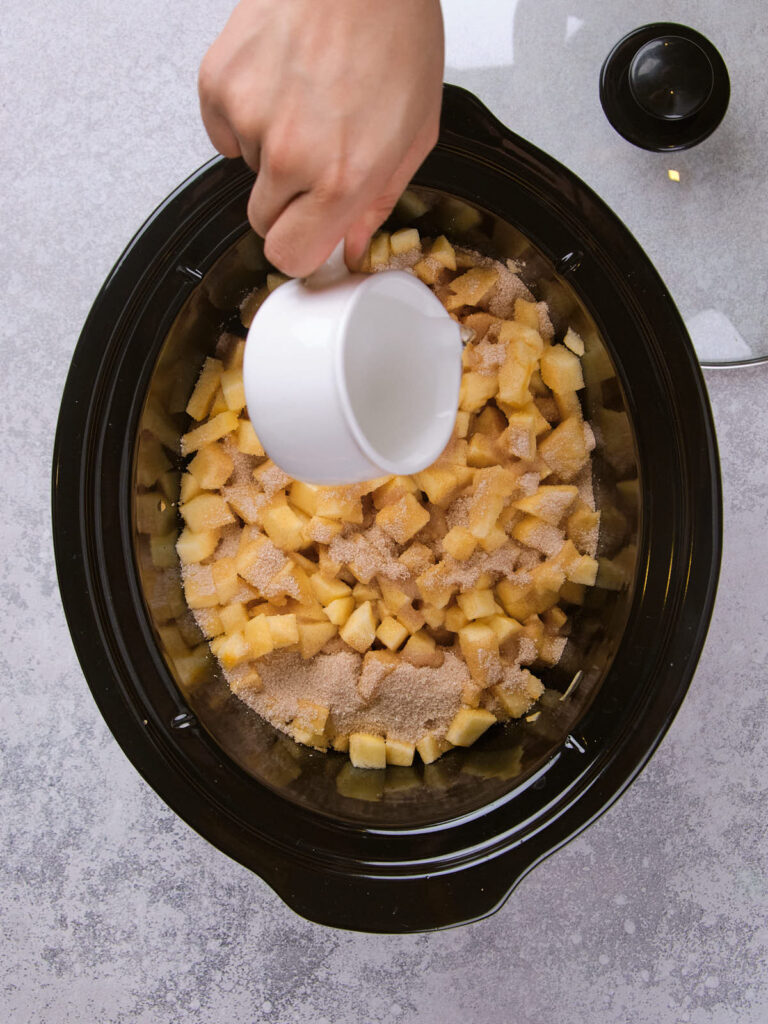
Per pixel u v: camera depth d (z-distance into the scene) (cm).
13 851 61
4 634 61
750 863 63
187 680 51
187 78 61
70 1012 61
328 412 37
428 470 51
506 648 53
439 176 48
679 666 50
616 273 49
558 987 62
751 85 57
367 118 34
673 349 49
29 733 61
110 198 61
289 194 35
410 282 40
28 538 61
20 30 61
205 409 53
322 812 50
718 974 63
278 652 52
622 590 51
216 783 49
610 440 52
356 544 51
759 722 62
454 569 51
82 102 61
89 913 61
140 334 48
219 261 49
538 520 52
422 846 50
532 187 48
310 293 38
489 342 52
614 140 57
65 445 48
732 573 62
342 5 34
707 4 57
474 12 56
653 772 63
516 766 52
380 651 52
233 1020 62
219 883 61
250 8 34
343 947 62
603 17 56
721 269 60
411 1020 62
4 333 61
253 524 52
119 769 61
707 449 49
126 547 49
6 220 61
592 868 63
